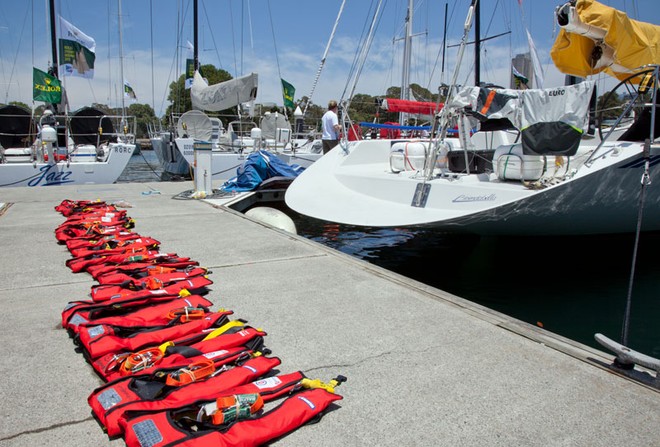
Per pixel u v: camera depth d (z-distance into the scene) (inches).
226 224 226.5
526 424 71.6
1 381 80.5
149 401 67.7
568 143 161.3
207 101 552.1
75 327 95.7
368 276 146.6
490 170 235.1
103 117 597.3
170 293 118.3
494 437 68.4
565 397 79.2
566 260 236.5
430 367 88.9
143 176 858.8
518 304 183.0
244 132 684.7
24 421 69.4
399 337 102.1
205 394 71.7
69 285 132.0
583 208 173.5
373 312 116.4
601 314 173.0
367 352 94.6
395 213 205.9
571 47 202.2
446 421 72.0
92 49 557.0
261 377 81.7
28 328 102.7
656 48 191.2
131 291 117.4
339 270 152.3
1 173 453.1
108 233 187.6
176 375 75.5
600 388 82.4
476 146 289.6
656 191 178.9
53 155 481.1
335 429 69.4
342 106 277.4
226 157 555.5
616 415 74.3
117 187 383.9
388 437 67.8
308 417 70.2
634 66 194.5
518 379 85.0
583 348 97.7
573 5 177.9
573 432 69.9
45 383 80.0
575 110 159.0
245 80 513.7
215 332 95.1
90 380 81.3
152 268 136.5
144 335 91.0
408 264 235.3
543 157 182.1
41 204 284.7
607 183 162.4
